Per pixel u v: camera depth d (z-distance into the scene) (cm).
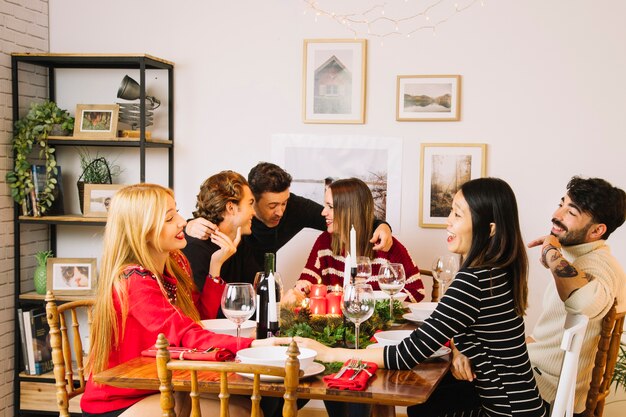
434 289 375
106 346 228
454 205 225
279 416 298
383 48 413
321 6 418
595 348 263
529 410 218
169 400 181
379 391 188
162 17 432
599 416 266
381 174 418
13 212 418
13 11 411
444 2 406
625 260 392
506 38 401
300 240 427
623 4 390
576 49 395
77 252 445
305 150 424
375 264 357
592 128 396
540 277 404
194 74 431
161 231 236
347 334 239
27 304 428
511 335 217
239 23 426
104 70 439
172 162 432
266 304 245
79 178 439
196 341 220
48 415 423
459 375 225
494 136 405
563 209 271
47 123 408
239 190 311
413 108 411
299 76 422
